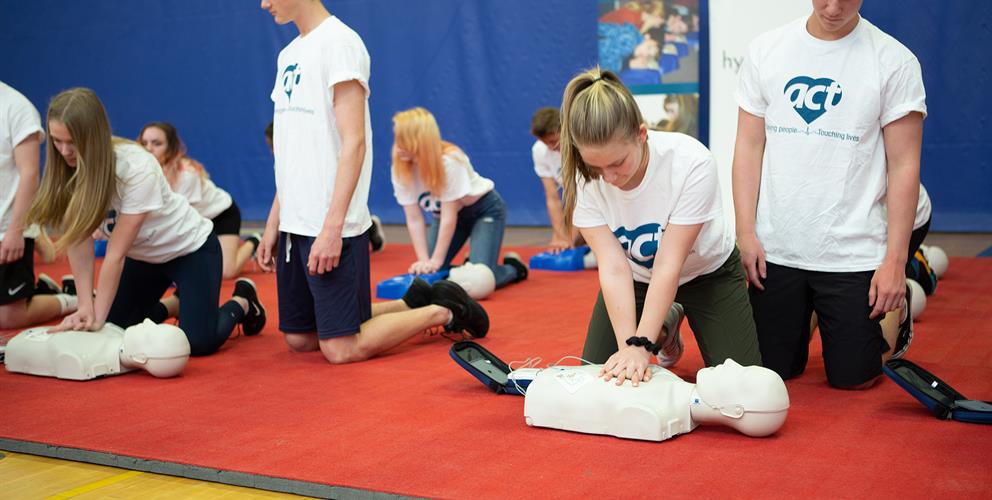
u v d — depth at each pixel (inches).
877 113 98.3
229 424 91.7
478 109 303.9
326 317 116.4
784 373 105.3
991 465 73.2
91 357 111.3
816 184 101.0
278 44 330.3
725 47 214.4
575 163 83.6
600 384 84.4
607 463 76.3
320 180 114.4
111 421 93.8
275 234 125.5
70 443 86.6
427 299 133.9
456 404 96.8
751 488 69.6
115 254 115.3
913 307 135.0
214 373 114.5
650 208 87.0
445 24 304.3
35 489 77.5
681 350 110.9
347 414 94.1
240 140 339.9
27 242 144.7
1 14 369.1
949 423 85.6
